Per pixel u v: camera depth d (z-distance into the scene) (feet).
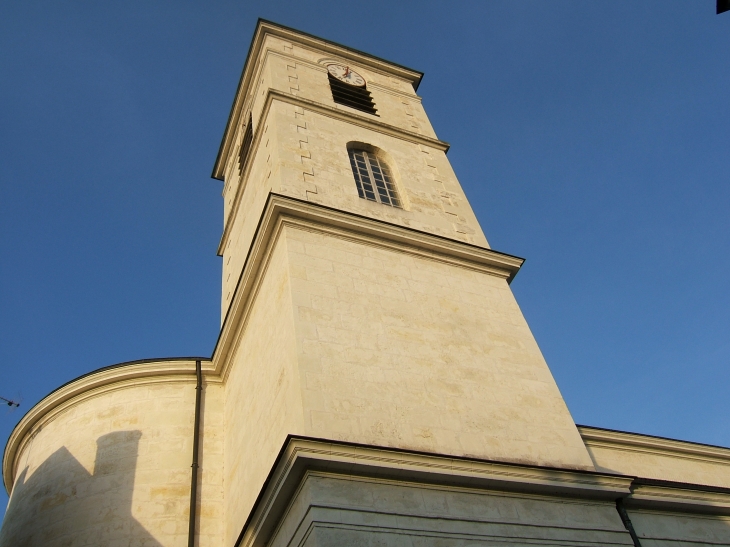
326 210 49.60
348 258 47.52
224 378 55.93
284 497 32.68
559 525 35.73
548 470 37.17
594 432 52.19
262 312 48.29
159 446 49.75
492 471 35.55
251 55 81.87
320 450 32.40
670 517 42.52
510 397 42.57
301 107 66.49
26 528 47.44
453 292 49.34
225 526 45.37
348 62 83.82
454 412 39.60
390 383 39.37
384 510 32.07
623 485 39.34
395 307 45.21
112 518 45.37
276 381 41.09
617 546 36.24
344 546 29.84
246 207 67.26
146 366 54.85
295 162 57.26
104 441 50.57
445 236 56.13
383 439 35.96
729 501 44.57
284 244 46.37
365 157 64.59
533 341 48.44
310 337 39.81
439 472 34.14
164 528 44.80
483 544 32.91
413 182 62.44
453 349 44.14
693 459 57.26
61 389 55.11
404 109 77.97
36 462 52.90
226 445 50.57
